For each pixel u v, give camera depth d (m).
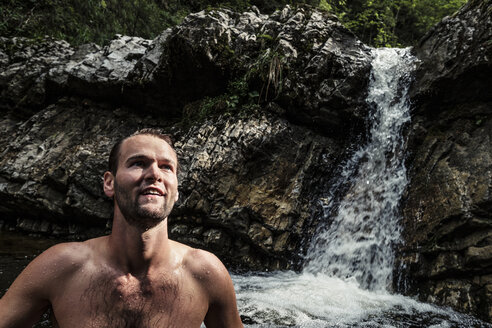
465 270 3.38
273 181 4.67
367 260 4.18
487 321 3.03
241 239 4.52
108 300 0.88
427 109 4.52
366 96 4.91
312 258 4.50
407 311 3.22
